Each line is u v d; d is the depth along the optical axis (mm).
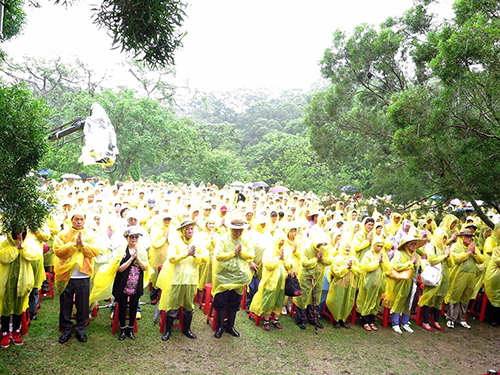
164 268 6578
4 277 5453
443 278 8320
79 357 5602
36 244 5836
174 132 34812
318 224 10383
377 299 7980
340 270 7664
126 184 21031
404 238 8008
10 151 3725
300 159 38875
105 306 7398
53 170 28312
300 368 6082
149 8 3805
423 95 9719
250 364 6035
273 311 7496
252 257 6832
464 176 9188
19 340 5770
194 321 7441
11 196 3801
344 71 18375
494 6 9172
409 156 9539
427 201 15094
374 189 14867
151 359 5816
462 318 8891
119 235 7215
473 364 6938
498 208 10492
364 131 17781
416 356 7004
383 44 16594
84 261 5945
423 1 16422
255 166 53438
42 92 40531
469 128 9469
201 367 5766
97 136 7465
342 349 6938
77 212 5906
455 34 8461
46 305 7375
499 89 8414
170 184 23172
